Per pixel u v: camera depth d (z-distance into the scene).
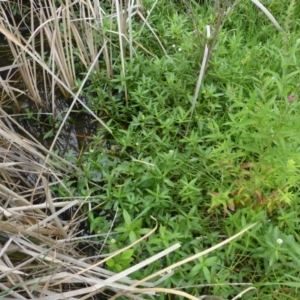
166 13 1.58
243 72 1.29
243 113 0.98
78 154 1.30
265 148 0.94
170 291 0.82
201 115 1.23
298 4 1.52
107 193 1.08
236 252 0.97
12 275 0.87
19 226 0.93
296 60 1.19
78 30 1.51
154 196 1.05
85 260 1.00
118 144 1.27
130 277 0.92
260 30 1.51
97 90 1.37
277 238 0.88
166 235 0.92
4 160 1.10
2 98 1.44
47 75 1.52
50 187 1.16
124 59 1.39
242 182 0.97
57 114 1.42
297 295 0.89
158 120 1.21
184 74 1.33
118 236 0.99
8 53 1.61
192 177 1.11
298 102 1.03
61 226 0.98
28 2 1.73
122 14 1.41
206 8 1.60
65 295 0.84
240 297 0.90
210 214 1.04
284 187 0.95
